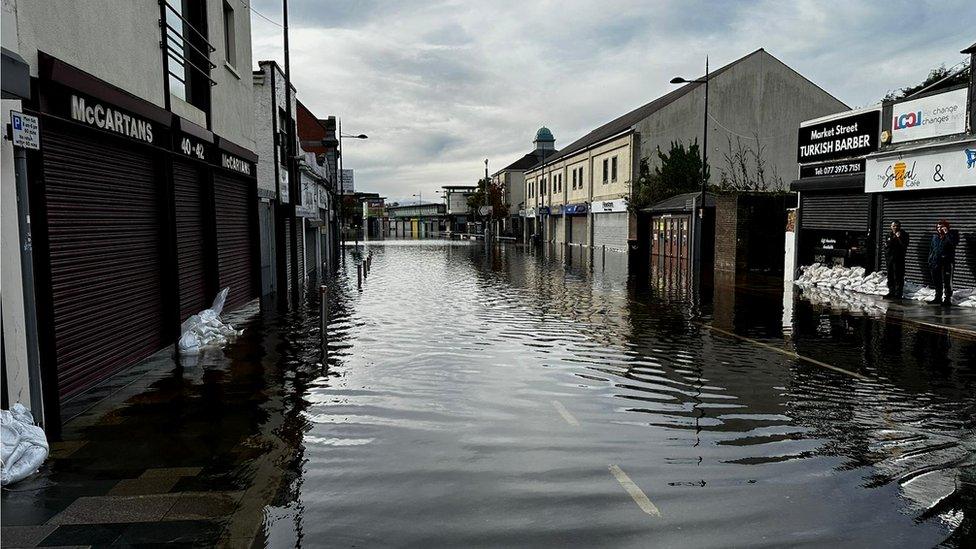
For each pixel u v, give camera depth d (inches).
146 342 372.8
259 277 663.8
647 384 319.0
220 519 169.3
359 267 861.2
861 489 190.5
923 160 638.5
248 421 256.2
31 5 252.5
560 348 412.8
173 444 229.0
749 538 160.6
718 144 1547.7
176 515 171.6
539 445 230.1
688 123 1549.0
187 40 452.4
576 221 2114.9
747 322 519.5
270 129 815.7
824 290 752.3
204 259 493.7
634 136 1546.5
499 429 248.1
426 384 318.0
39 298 240.2
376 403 283.4
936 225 644.7
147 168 374.3
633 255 1482.5
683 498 184.5
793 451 223.3
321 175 1215.6
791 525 167.6
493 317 554.3
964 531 163.6
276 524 168.1
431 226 5359.3
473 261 1416.1
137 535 159.6
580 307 620.1
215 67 510.9
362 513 174.9
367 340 441.7
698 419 261.1
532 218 2827.3
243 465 208.8
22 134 221.0
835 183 767.7
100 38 315.0
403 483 195.5
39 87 254.7
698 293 735.7
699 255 1164.5
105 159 321.7
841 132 762.8
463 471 205.3
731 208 1014.4
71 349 286.4
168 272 397.1
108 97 306.0
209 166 480.4
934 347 412.5
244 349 407.8
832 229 792.9
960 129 606.2
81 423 253.0
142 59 367.6
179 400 286.8
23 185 226.1
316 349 408.2
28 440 205.8
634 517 172.4
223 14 553.6
